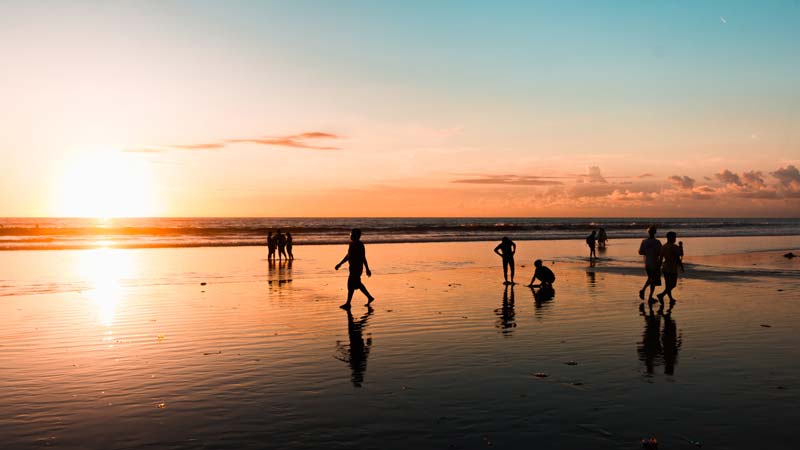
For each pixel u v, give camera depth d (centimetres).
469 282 1755
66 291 1550
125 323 1056
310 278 1900
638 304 1283
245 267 2314
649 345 854
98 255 2989
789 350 818
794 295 1415
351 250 1251
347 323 1053
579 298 1386
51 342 891
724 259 2655
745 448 464
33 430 509
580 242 4528
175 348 846
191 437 492
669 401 584
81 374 700
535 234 6106
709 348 832
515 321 1066
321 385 650
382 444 475
